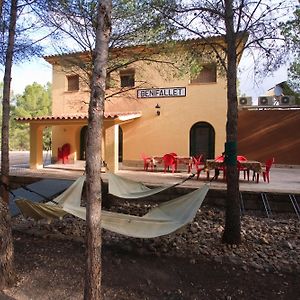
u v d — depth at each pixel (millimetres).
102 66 2789
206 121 14148
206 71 14164
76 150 16188
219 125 13977
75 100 15867
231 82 5359
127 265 4945
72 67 10055
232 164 5559
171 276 4566
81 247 5730
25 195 9289
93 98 2791
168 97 14562
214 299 3920
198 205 5555
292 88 16797
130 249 5586
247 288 4199
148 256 5320
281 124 14461
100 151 2857
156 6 6199
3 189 7066
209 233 6500
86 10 7164
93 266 2912
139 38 7426
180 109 14461
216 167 10289
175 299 3920
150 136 14836
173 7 6059
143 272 4695
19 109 41344
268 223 7367
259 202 8359
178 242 5953
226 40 5547
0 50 7406
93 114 2787
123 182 8359
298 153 14281
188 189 8969
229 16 5371
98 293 2943
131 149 15109
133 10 6969
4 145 7094
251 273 4637
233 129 5422
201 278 4500
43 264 4859
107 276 4520
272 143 14547
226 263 4953
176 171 13188
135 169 13953
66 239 6184
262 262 4973
